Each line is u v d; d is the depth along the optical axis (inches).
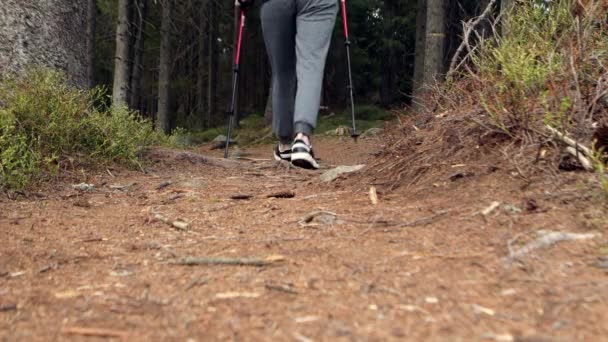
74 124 152.3
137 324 50.9
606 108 97.7
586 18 112.1
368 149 403.9
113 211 110.6
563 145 89.4
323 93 939.3
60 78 163.6
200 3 839.7
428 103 134.0
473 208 81.7
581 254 61.8
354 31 871.7
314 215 91.8
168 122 634.8
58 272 68.4
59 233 90.2
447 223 78.2
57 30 180.4
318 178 138.9
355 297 55.3
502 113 100.5
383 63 856.9
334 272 63.4
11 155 122.6
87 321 51.9
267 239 80.7
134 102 676.1
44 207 112.7
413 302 53.1
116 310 54.6
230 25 1013.2
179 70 979.3
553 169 86.2
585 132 90.0
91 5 544.1
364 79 936.9
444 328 46.9
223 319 51.4
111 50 872.3
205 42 964.6
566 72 100.9
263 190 134.4
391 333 46.5
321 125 644.7
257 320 50.8
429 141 117.4
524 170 88.4
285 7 133.8
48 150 146.5
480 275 58.9
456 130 111.0
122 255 76.3
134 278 65.1
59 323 51.6
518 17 131.2
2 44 166.9
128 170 161.8
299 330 48.1
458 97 127.2
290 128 147.2
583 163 83.9
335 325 48.8
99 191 134.3
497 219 75.7
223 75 1090.7
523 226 72.0
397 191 105.0
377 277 60.6
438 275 59.8
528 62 107.8
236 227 91.4
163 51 634.8
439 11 408.5
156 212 107.5
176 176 161.9
